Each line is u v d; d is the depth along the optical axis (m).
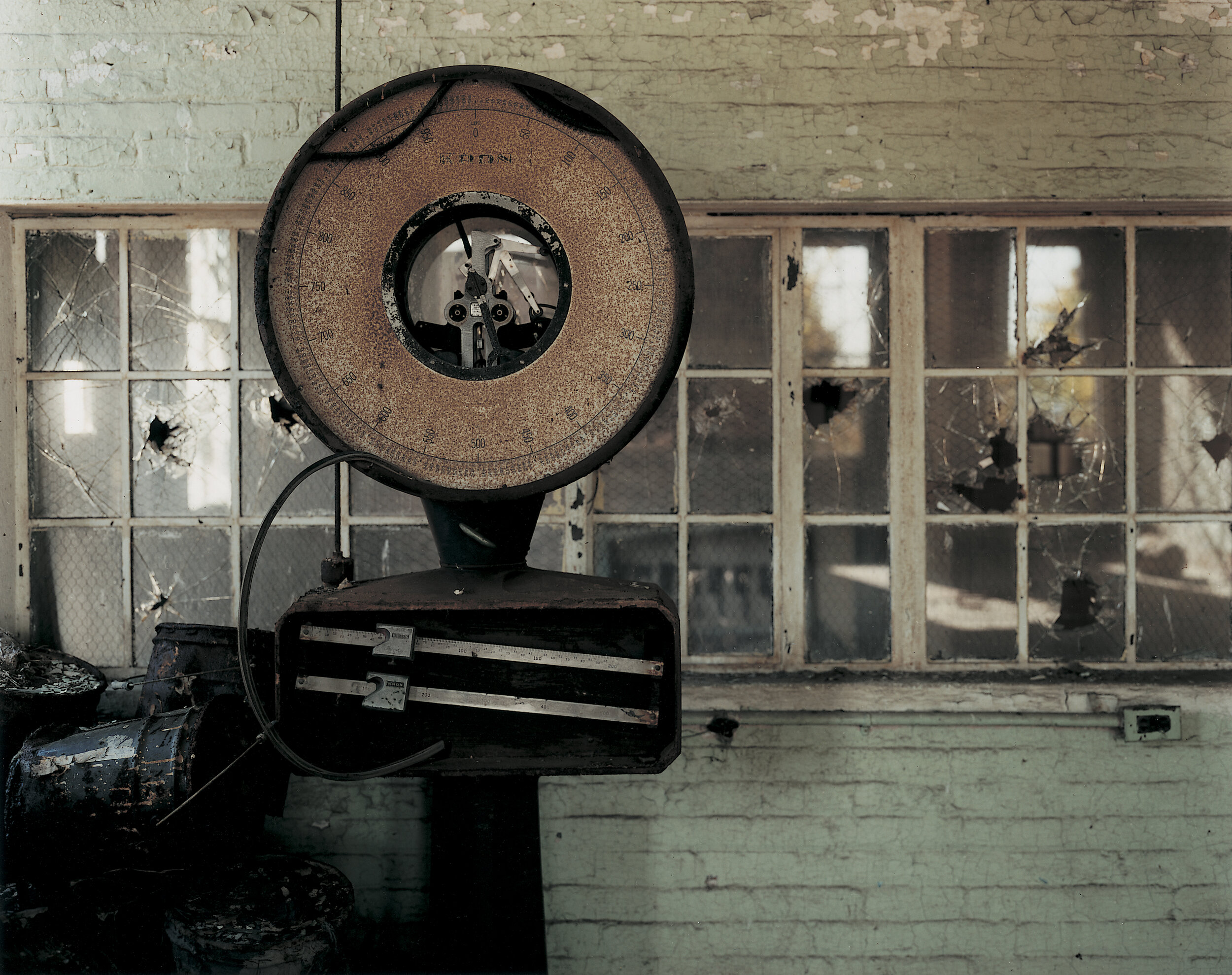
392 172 1.13
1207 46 1.83
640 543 1.92
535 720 1.13
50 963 1.52
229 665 1.59
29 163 1.80
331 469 1.91
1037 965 1.84
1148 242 1.93
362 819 1.84
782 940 1.84
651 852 1.84
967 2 1.82
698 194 1.82
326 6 1.81
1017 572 1.93
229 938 1.44
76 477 1.90
